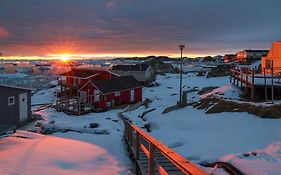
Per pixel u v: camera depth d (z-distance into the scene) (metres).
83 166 10.20
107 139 17.23
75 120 25.03
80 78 42.25
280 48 27.91
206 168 10.02
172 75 74.88
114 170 10.19
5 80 77.38
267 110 16.11
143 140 13.85
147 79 57.41
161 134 17.64
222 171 8.45
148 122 23.00
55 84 59.75
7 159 9.88
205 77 66.38
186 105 24.69
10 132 15.92
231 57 108.75
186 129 17.36
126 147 14.76
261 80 21.91
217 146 12.34
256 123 15.07
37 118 24.62
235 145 11.97
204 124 17.16
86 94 34.03
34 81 75.00
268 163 8.10
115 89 34.00
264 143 11.58
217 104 19.75
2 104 20.77
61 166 9.78
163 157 9.91
